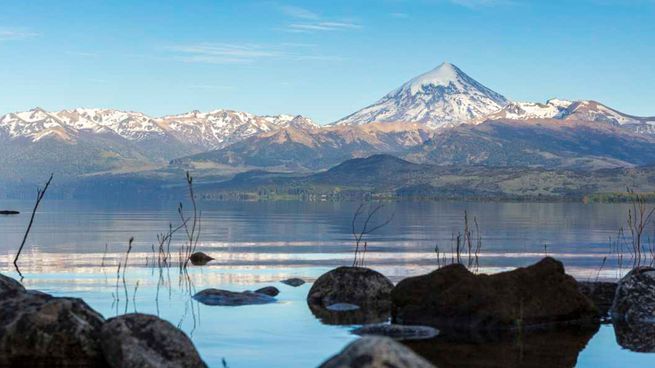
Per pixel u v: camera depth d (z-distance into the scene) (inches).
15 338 959.0
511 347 1111.0
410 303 1328.7
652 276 1392.7
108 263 2539.4
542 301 1301.7
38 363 954.7
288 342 1152.2
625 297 1384.1
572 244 3826.3
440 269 1352.1
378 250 3326.8
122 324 926.4
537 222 6776.6
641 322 1322.6
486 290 1277.1
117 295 1678.2
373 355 657.6
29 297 1037.2
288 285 1891.0
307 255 3009.4
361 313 1406.3
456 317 1270.9
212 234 4675.2
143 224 6151.6
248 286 1887.3
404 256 3002.0
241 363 1024.2
